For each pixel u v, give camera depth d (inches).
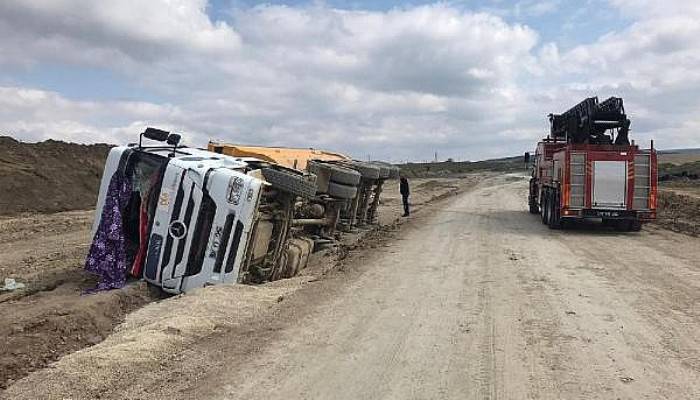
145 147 417.1
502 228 818.8
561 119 959.6
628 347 272.8
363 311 334.6
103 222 391.9
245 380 227.1
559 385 226.2
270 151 666.2
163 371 234.2
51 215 973.8
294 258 476.7
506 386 224.7
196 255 385.7
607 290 397.1
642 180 757.9
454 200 1499.8
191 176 385.7
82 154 1435.8
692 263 513.3
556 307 347.9
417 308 343.6
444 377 233.5
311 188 437.7
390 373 237.5
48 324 295.9
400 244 639.8
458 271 468.4
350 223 764.6
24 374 236.5
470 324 310.2
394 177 927.0
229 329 294.8
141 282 388.8
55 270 468.1
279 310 333.4
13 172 1130.0
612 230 802.2
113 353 245.0
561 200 767.7
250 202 385.7
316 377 231.8
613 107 826.2
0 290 408.2
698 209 1003.9
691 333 295.7
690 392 219.8
